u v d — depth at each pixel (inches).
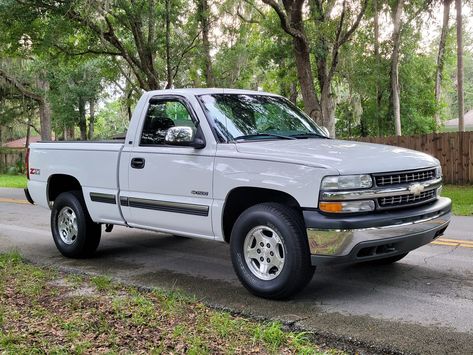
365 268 245.8
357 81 908.0
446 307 189.6
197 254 290.4
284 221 190.5
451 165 660.7
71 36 801.6
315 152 194.5
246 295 208.2
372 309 188.7
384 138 722.8
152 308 186.7
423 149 684.1
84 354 146.3
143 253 294.5
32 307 189.3
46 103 1456.7
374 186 183.3
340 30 724.7
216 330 163.9
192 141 218.2
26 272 243.1
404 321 176.1
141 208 241.8
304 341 157.8
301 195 184.5
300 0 696.4
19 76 1413.6
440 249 281.6
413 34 930.1
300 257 188.4
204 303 196.4
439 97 1187.9
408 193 191.3
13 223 418.9
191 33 834.8
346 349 153.5
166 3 749.3
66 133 1881.2
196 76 1047.6
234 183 203.2
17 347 150.0
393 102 952.9
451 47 1206.3
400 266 248.1
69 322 171.3
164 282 231.3
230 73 1071.0
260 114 236.2
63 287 219.8
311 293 209.2
